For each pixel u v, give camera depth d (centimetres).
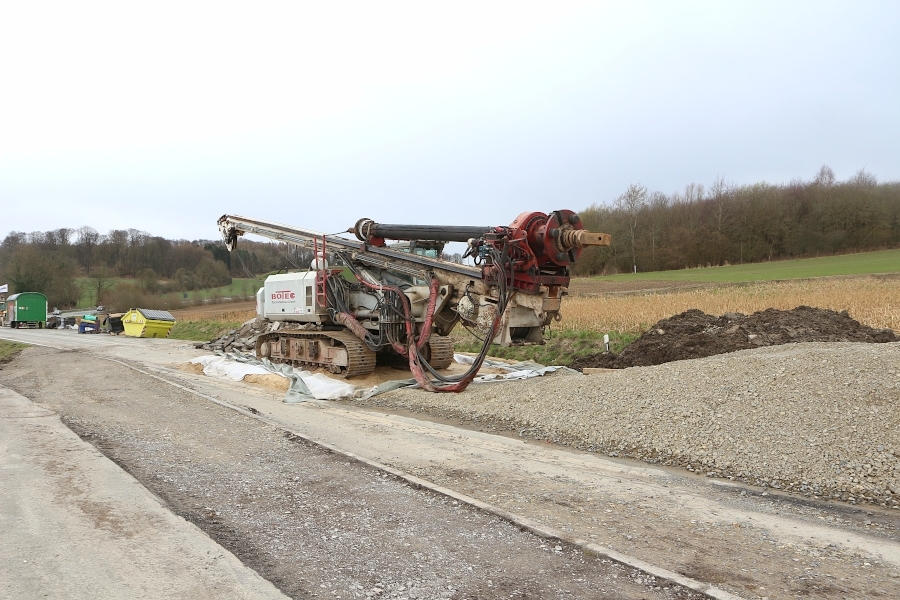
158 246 8575
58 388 1322
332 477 649
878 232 6688
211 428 893
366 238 1370
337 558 447
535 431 892
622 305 2438
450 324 1316
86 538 468
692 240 7019
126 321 3494
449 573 422
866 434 662
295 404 1161
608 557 443
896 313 1941
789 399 762
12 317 4859
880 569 430
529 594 392
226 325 3428
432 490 600
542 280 1085
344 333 1458
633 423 820
